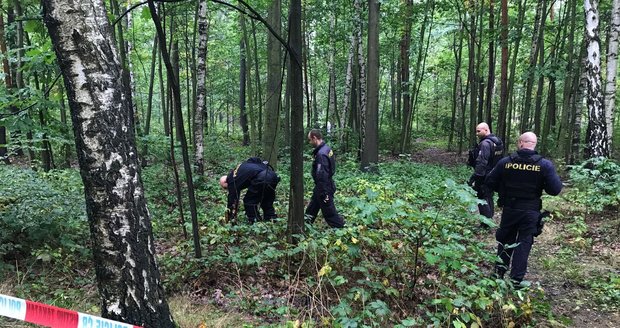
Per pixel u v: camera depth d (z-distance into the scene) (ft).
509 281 13.24
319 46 66.28
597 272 17.65
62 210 17.51
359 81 52.65
